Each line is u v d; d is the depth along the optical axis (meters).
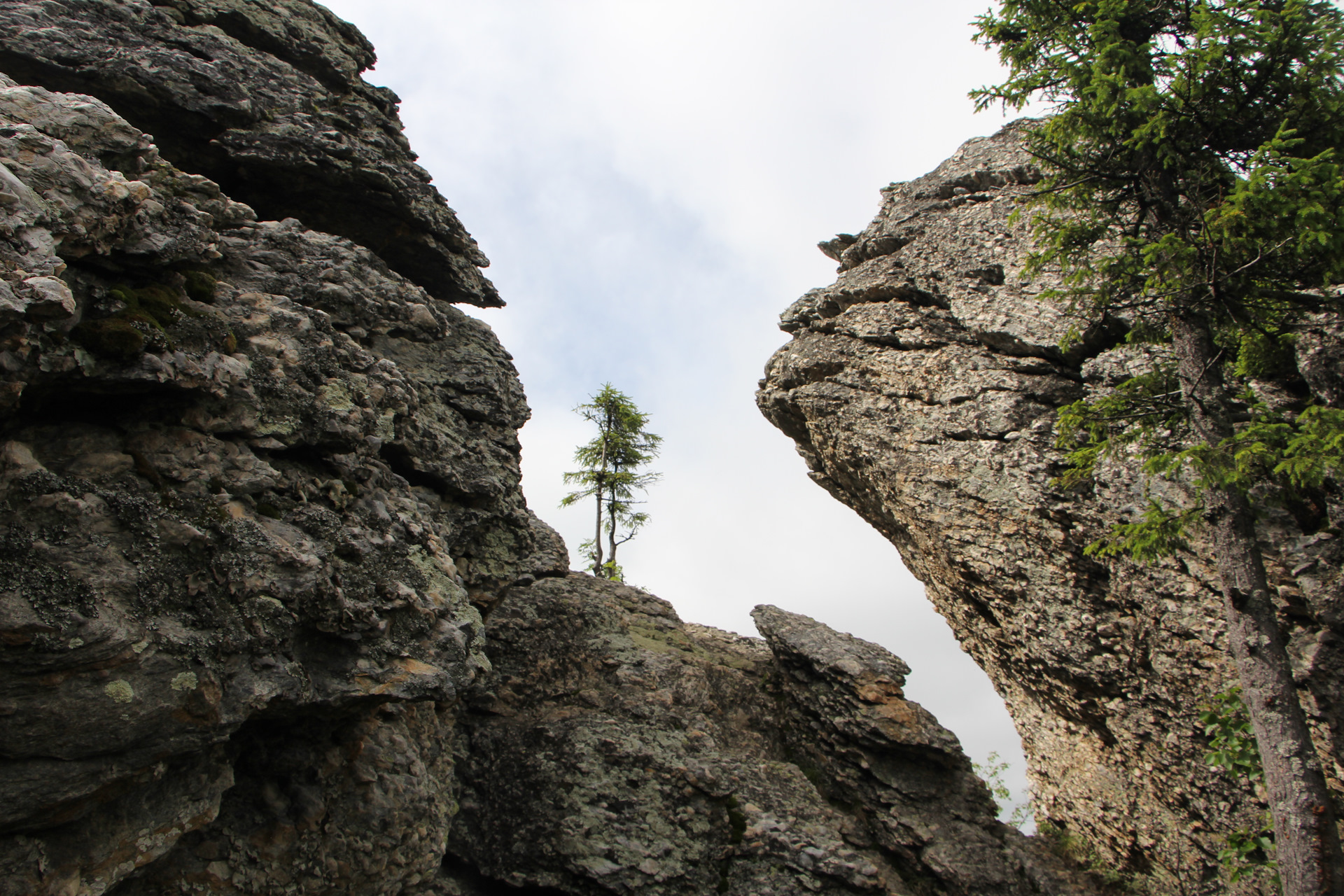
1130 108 11.71
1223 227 10.38
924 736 17.53
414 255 14.54
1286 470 10.35
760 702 19.09
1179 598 14.62
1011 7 13.09
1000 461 17.34
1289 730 10.04
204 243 8.01
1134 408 12.38
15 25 10.55
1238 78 11.35
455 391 12.80
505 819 13.84
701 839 14.19
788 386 22.80
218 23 13.45
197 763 6.79
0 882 5.28
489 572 12.39
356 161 13.10
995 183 22.05
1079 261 13.44
